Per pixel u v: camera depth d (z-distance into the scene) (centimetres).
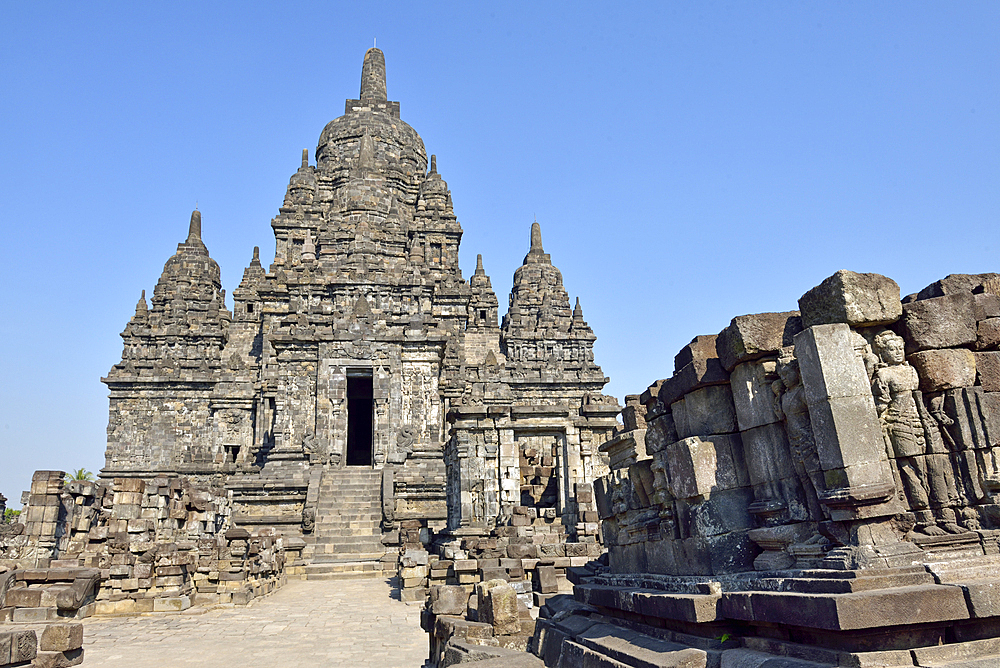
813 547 691
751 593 662
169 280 6912
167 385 5506
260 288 5331
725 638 698
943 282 841
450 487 3059
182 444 5412
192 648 1505
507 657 845
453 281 6075
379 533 3428
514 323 6550
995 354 773
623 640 830
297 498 3697
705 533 805
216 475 3853
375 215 6275
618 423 2945
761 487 800
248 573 2286
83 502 2334
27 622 1822
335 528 3441
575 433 2925
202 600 2109
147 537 2433
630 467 1040
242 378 5450
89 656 1431
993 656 564
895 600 558
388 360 4372
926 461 739
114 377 5469
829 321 754
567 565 2020
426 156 7544
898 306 761
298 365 4353
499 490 2833
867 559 617
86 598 1925
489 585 1218
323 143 7344
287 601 2277
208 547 2283
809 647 601
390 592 2452
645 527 984
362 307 4491
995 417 737
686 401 884
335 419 4219
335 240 5981
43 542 2202
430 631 1317
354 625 1783
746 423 820
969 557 657
